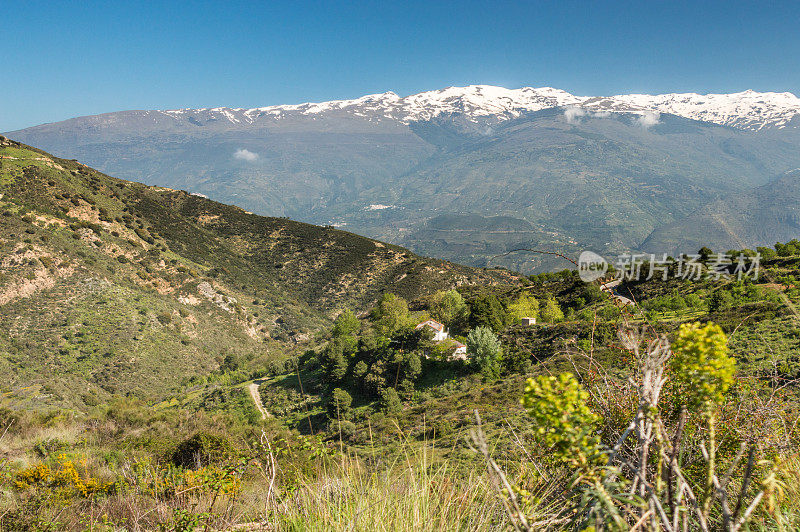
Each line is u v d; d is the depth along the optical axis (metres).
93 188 129.00
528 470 2.11
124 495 4.47
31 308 82.88
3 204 98.88
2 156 115.12
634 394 1.91
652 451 1.84
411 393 41.72
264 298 132.00
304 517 2.63
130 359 82.06
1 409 15.06
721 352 1.31
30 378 67.25
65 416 16.70
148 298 101.25
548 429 1.29
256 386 61.50
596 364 2.00
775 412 1.91
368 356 48.41
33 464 8.46
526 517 1.54
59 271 92.25
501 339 45.94
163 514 3.48
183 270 119.00
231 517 3.29
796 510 1.73
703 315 30.59
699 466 1.89
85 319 85.88
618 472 1.31
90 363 77.69
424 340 48.75
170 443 11.26
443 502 2.23
